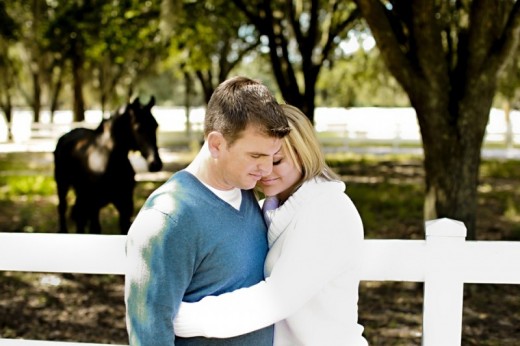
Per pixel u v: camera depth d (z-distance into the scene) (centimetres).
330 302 175
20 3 1561
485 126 536
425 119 530
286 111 179
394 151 1781
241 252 164
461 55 531
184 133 2409
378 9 509
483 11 505
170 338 151
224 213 162
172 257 152
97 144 590
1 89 2345
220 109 156
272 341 182
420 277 201
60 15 1169
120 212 604
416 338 427
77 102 1969
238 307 159
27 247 211
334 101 3562
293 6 1110
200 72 2017
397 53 516
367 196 1046
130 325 154
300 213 172
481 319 466
